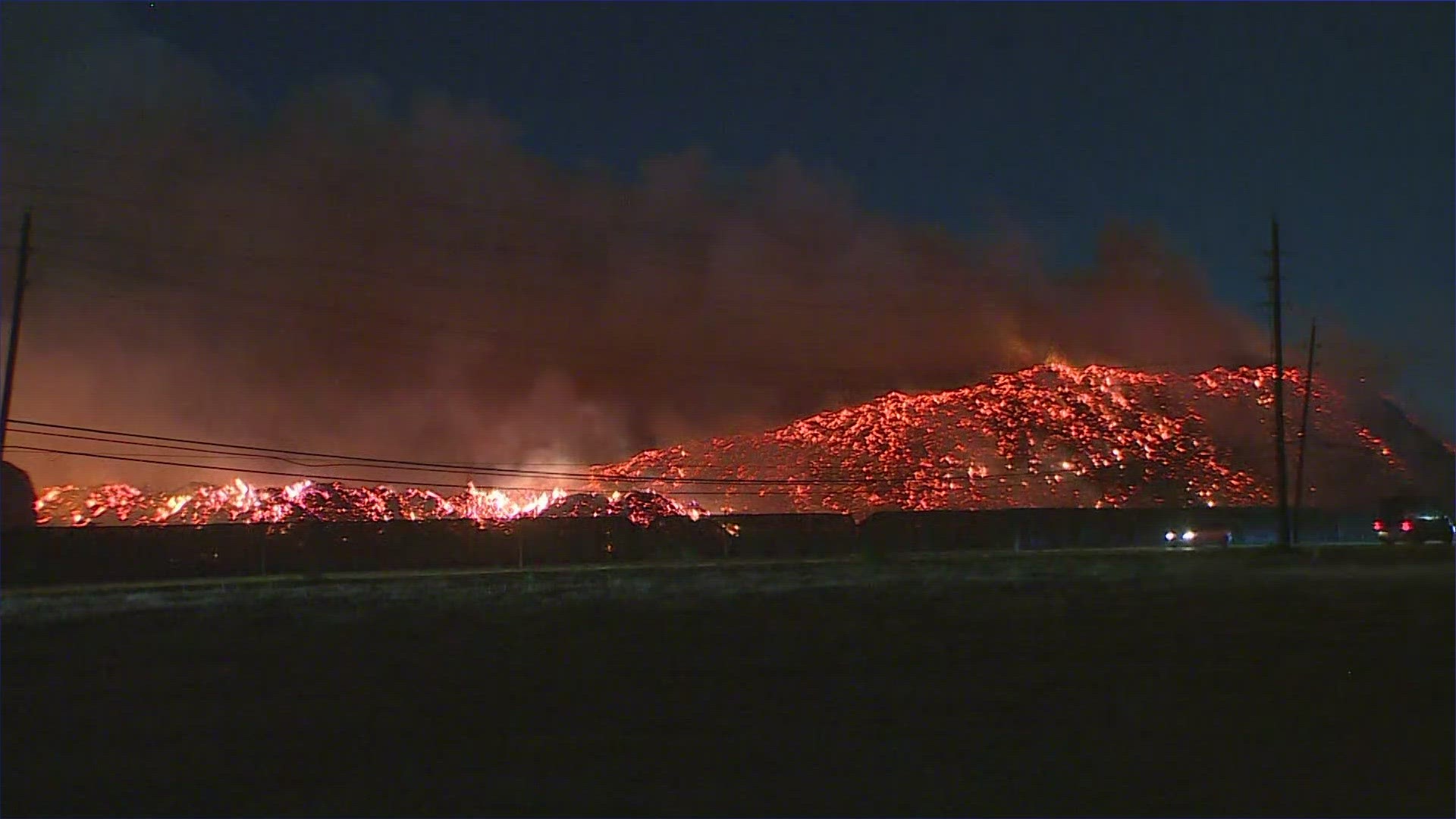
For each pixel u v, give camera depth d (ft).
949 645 69.87
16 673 63.46
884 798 36.42
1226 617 82.58
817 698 53.06
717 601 101.86
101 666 66.18
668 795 37.01
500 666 64.23
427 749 43.75
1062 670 60.18
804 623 83.35
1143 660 63.16
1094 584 114.73
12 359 133.28
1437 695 51.98
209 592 127.44
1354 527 257.75
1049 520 232.53
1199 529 231.71
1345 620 79.97
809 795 36.86
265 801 36.78
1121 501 348.18
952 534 222.28
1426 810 34.63
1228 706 50.08
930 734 45.34
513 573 160.86
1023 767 39.96
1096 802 35.76
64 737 46.21
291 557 172.86
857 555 198.08
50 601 117.60
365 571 172.35
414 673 61.98
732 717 49.03
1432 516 216.13
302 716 50.39
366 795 37.42
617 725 47.78
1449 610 84.74
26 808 36.17
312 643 75.87
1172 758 41.04
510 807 35.83
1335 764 40.09
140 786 38.60
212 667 65.57
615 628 81.82
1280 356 191.01
